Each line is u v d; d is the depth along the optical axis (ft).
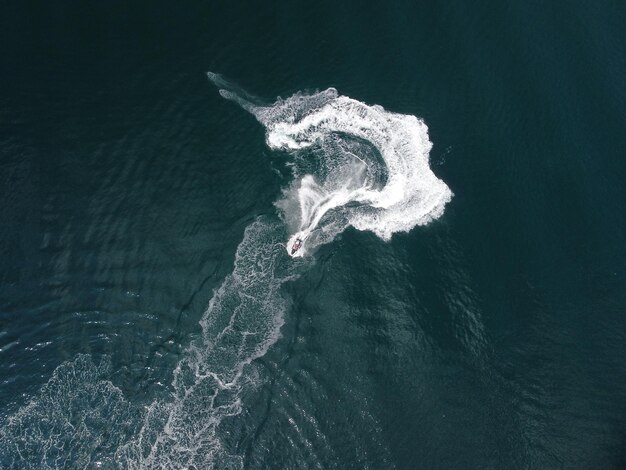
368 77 260.62
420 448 187.93
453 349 205.05
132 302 198.80
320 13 272.51
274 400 188.96
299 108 245.86
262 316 203.00
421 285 215.31
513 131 258.57
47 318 192.03
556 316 217.77
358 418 189.26
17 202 205.36
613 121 268.41
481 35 284.41
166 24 252.42
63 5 244.63
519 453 191.62
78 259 201.98
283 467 179.52
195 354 194.29
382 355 200.23
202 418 184.24
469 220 232.94
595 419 200.54
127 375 187.62
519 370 205.46
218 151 229.45
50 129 219.00
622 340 216.13
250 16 263.70
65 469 172.96
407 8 284.61
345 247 219.61
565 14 302.04
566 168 252.01
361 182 235.40
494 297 217.56
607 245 235.20
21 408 178.91
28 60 229.66
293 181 230.07
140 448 177.99
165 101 234.79
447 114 258.57
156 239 209.87
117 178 216.95
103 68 235.61
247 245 214.69
